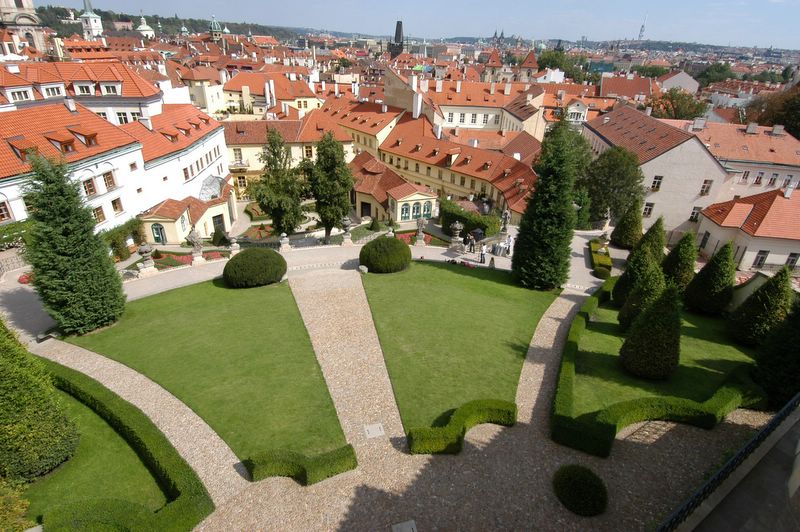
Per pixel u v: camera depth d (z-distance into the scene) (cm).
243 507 1452
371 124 7700
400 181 5606
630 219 4388
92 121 3841
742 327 2430
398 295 3042
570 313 2902
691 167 5031
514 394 2005
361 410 1909
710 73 17762
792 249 4044
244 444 1723
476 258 4028
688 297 2933
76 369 2211
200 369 2200
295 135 6856
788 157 5681
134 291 3153
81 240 2434
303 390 2041
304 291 3103
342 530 1367
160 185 4453
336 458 1545
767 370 1825
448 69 14225
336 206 4209
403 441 1725
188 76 10594
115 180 3881
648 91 10712
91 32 16575
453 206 4906
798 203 4091
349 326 2606
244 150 6688
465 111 9325
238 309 2836
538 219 3159
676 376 2084
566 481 1462
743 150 5753
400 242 3569
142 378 2134
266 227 5603
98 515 1358
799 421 1435
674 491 1457
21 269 3356
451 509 1427
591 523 1365
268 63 13600
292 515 1419
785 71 18525
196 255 3656
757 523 1128
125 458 1686
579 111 8562
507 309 2916
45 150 3316
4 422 1448
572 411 1734
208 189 5241
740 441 1648
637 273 2902
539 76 13625
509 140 7000
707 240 4678
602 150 6744
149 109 5212
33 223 2283
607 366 2164
